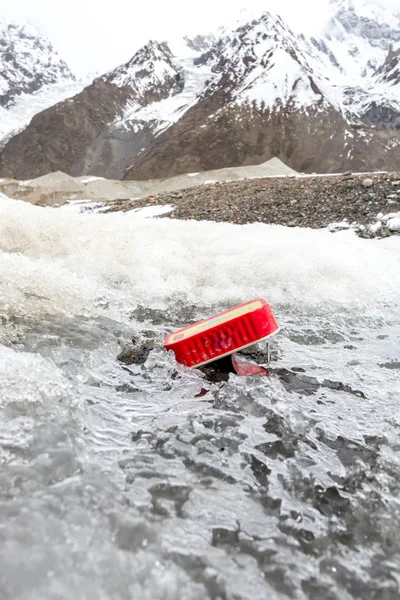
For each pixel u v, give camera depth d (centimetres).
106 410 173
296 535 111
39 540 91
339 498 126
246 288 375
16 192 3519
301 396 201
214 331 215
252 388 197
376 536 113
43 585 82
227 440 153
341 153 15138
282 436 158
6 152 18112
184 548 102
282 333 294
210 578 94
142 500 118
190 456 142
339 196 991
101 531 99
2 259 346
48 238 450
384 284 390
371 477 135
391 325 321
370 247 493
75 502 107
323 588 97
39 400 157
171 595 88
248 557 103
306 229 562
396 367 242
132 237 466
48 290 316
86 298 328
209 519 114
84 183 3956
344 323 320
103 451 141
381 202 870
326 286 372
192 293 374
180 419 168
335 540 111
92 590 83
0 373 167
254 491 127
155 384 205
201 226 566
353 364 245
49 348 232
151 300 357
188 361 218
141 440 151
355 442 159
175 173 15000
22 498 106
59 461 124
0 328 250
